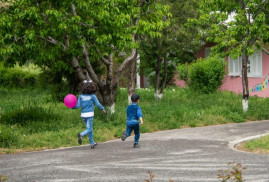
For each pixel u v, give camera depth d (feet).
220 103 76.84
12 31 50.03
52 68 62.18
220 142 45.42
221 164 32.76
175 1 78.23
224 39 63.98
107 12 50.34
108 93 61.77
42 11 51.96
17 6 50.11
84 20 52.65
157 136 51.19
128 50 72.02
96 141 49.08
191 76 99.35
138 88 115.14
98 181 27.55
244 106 69.00
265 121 63.93
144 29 56.85
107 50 54.80
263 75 87.86
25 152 42.37
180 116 63.62
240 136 49.47
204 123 61.57
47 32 50.67
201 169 31.01
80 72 60.39
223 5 65.46
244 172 29.60
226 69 102.17
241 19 63.16
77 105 42.70
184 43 79.00
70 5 52.08
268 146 40.19
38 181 27.81
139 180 27.71
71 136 49.57
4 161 35.81
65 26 49.11
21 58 55.31
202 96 92.73
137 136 42.60
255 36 65.46
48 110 65.05
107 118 59.21
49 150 43.47
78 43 51.83
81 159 35.99
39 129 52.70
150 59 89.76
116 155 37.93
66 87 86.99
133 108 41.98
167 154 37.96
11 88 130.82
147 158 35.99
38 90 118.83
